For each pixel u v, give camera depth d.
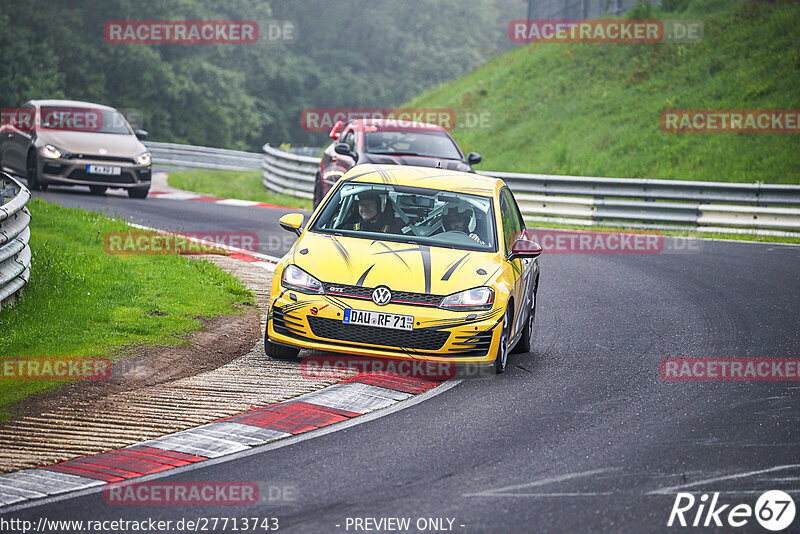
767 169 83.81
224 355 29.48
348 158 56.03
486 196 31.80
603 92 112.50
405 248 28.88
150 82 194.75
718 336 34.88
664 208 68.62
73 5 186.75
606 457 21.25
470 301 27.31
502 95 126.88
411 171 33.12
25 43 166.88
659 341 34.00
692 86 104.25
